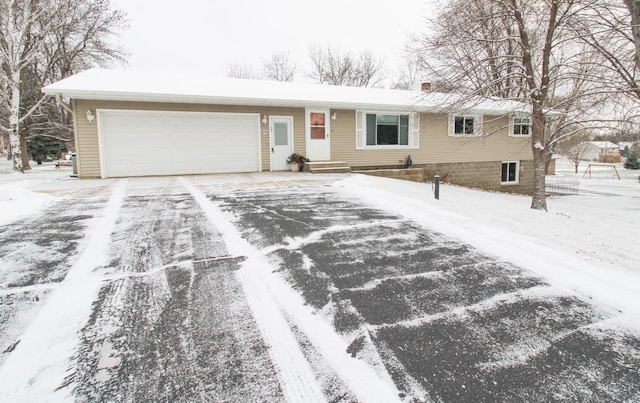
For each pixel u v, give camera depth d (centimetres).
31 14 1523
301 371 197
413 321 252
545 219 647
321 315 257
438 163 1445
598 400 179
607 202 1287
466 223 515
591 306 276
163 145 1070
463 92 908
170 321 246
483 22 862
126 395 177
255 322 246
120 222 490
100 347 216
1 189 738
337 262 359
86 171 1001
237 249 390
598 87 792
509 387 187
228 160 1148
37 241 407
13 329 233
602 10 801
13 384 184
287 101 1112
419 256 379
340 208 596
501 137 1559
